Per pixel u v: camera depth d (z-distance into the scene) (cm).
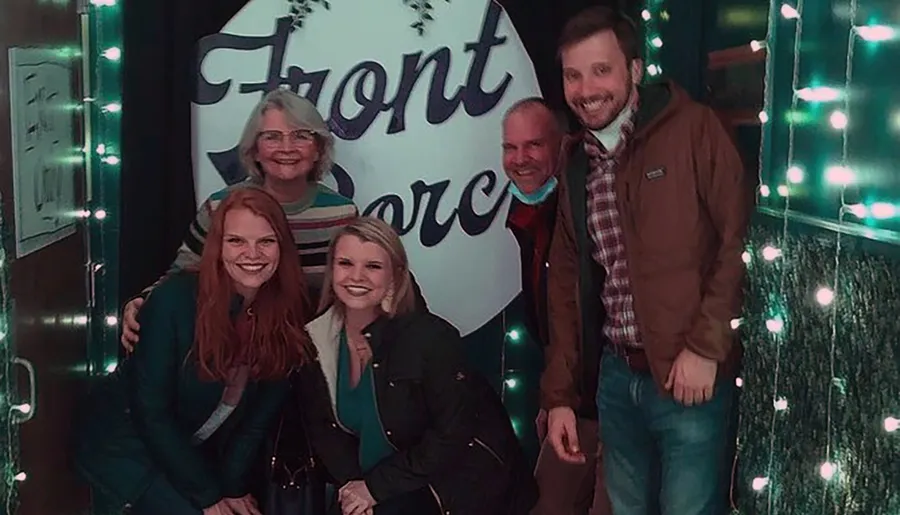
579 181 245
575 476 288
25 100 226
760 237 246
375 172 297
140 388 246
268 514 256
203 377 245
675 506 240
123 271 291
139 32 286
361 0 294
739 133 261
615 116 232
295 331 250
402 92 296
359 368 248
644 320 234
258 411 253
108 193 298
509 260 302
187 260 281
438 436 243
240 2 290
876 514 181
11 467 206
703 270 230
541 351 304
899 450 172
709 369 227
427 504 255
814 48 216
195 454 249
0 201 204
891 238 175
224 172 292
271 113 271
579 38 232
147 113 288
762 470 244
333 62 294
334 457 252
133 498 256
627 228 234
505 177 299
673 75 290
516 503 260
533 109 293
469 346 304
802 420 218
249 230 243
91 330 300
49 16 251
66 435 269
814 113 216
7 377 204
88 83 293
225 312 245
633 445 253
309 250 280
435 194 299
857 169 192
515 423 309
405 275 248
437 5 295
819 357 209
